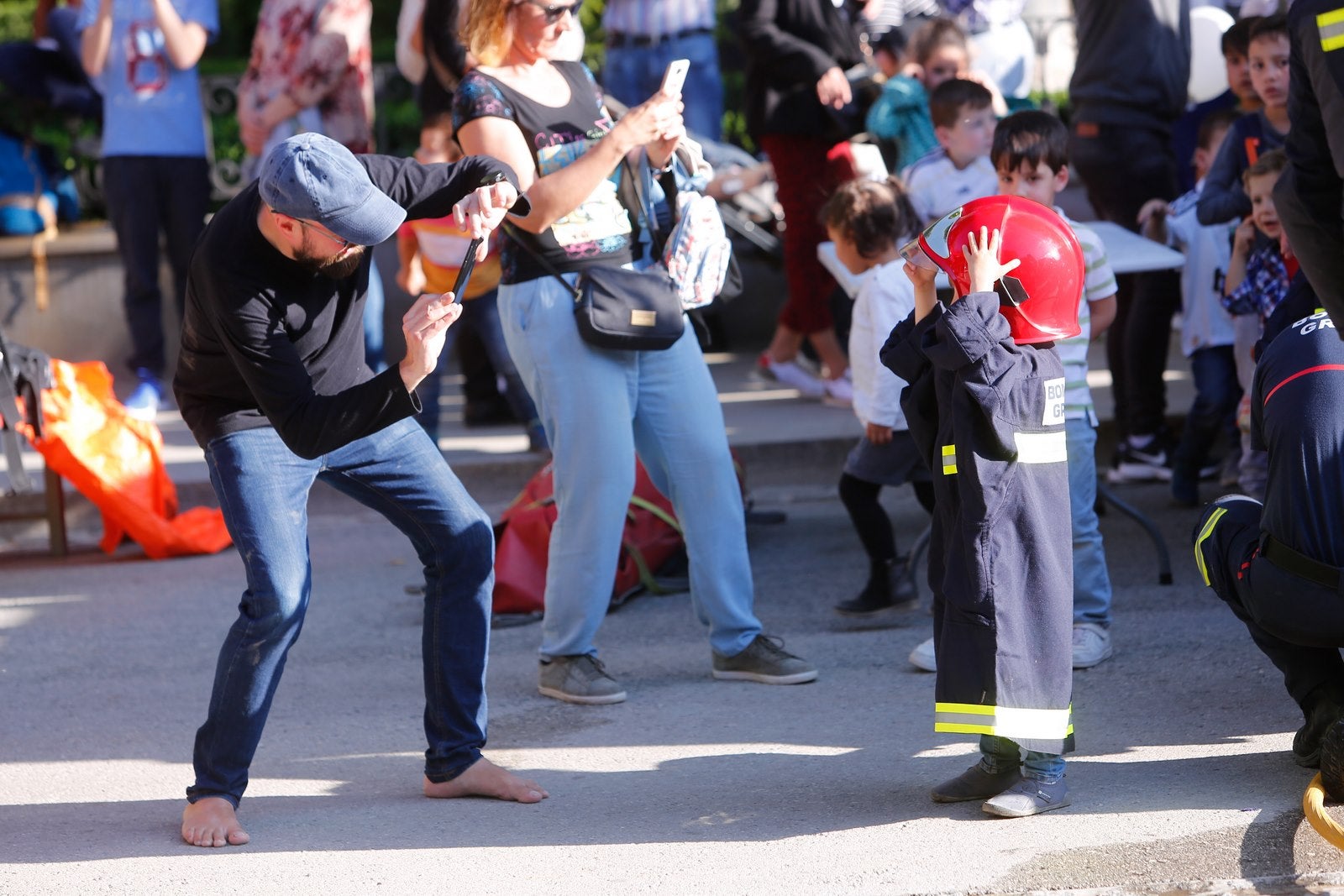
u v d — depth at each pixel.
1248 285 14.23
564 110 10.88
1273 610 8.66
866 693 11.26
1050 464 8.50
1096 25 18.11
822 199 20.02
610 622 13.79
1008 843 8.30
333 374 8.72
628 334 10.76
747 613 11.73
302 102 20.03
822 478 18.66
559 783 9.74
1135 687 10.96
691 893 7.88
